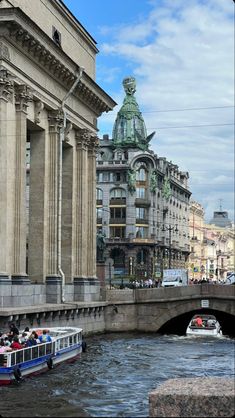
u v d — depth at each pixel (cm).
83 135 4044
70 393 1875
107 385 2044
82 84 3834
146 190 9112
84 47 4250
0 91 2911
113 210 9012
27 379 2167
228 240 16575
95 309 3856
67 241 3928
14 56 3005
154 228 9281
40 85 3322
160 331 4228
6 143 2936
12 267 2995
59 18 3756
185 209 11644
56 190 3519
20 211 3022
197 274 12800
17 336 2294
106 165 9006
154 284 6850
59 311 3192
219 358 2898
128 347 3300
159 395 828
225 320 4709
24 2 3247
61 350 2519
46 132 3512
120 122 9344
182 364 2653
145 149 9288
